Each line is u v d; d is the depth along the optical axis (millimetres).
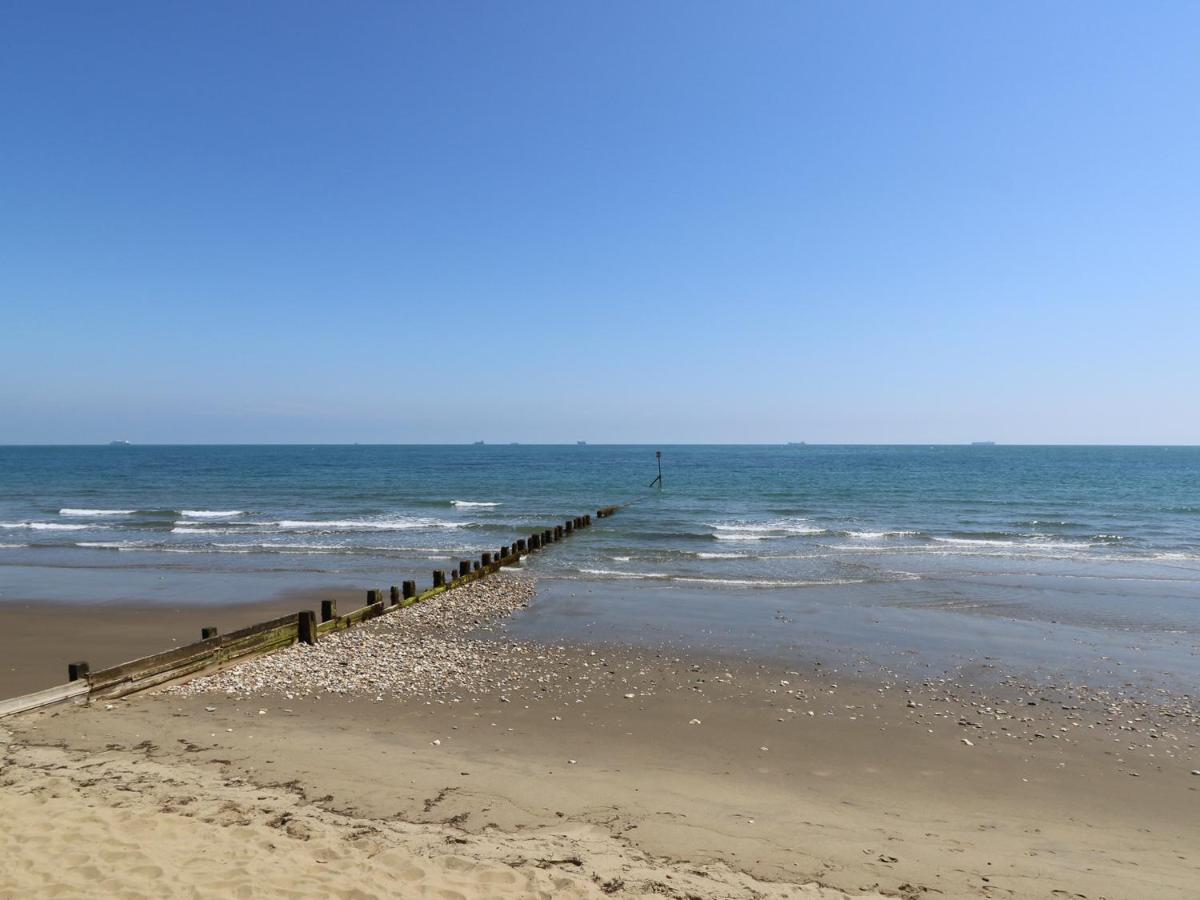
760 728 11133
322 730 10406
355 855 6621
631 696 12484
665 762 9695
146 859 6293
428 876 6285
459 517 44938
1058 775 9578
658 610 19719
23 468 108250
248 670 13258
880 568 26828
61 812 7234
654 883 6457
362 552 30500
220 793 7992
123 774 8453
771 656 15312
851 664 14781
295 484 75938
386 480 82438
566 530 36469
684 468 108688
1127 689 13312
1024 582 24000
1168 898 6621
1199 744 10711
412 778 8758
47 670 13867
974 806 8633
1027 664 14891
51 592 22047
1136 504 53250
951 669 14516
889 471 100750
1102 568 27000
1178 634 17453
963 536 36250
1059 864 7238
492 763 9391
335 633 16641
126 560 28469
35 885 5789
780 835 7672
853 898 6422
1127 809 8625
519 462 133000
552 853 6953
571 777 9031
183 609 19734
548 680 13312
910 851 7422
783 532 36875
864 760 9977
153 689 12031
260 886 5922
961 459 151000
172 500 57344
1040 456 176500
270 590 22438
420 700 11984
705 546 32594
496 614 19172
